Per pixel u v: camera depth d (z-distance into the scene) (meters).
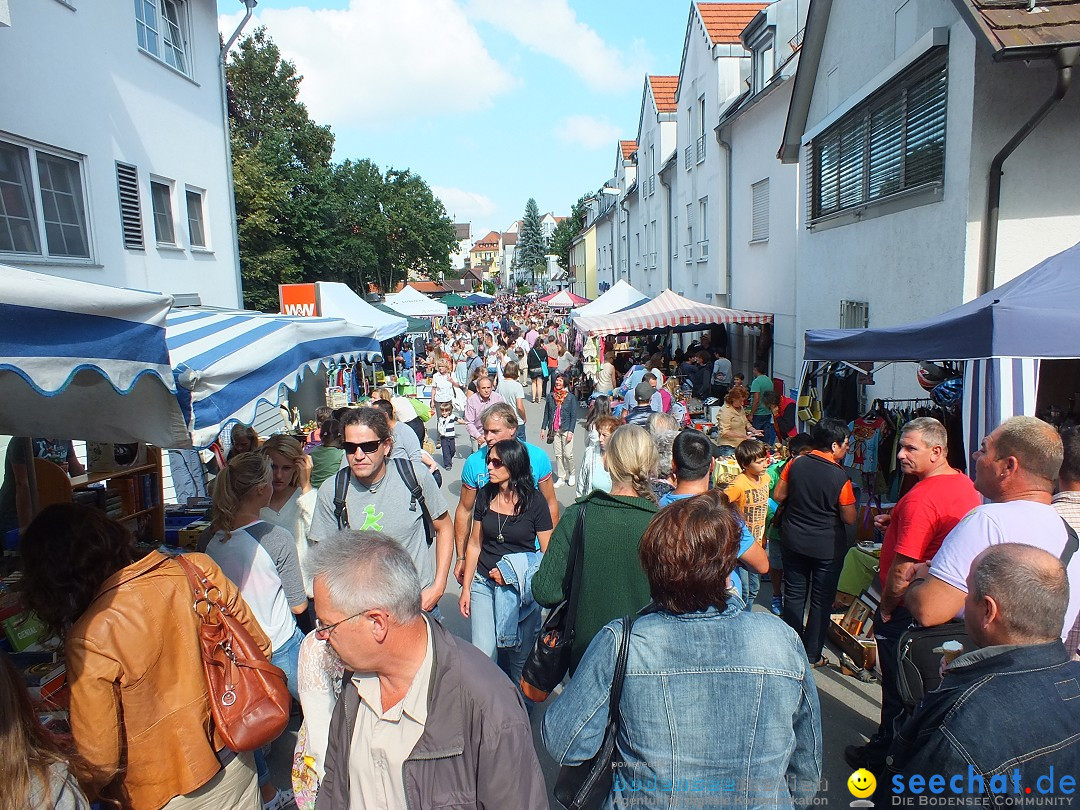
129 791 2.25
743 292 15.80
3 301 1.84
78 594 2.25
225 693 2.41
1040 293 4.16
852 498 4.31
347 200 34.12
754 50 14.83
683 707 1.77
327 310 14.20
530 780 1.81
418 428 8.78
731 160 16.30
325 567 1.82
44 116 7.23
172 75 10.08
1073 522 2.70
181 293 10.20
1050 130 6.13
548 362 20.03
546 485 4.20
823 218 10.18
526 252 121.12
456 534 4.37
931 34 6.53
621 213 33.50
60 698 2.68
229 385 3.72
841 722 4.02
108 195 8.38
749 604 3.89
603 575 2.75
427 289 55.53
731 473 5.50
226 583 2.60
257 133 34.16
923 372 6.64
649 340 21.25
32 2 7.07
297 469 4.54
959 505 3.10
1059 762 1.67
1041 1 5.59
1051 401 6.40
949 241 6.61
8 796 1.59
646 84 26.17
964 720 1.75
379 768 1.84
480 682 1.82
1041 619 1.77
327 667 2.10
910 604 2.77
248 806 2.56
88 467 5.12
